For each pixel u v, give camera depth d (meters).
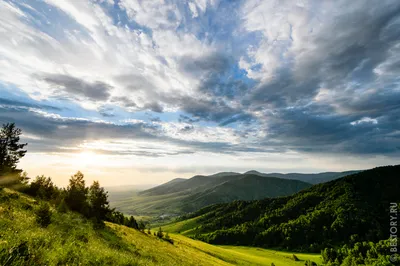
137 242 33.66
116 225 45.56
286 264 102.56
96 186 46.72
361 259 97.12
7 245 7.34
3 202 19.81
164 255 32.38
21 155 47.88
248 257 91.62
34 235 10.07
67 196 37.28
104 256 12.10
